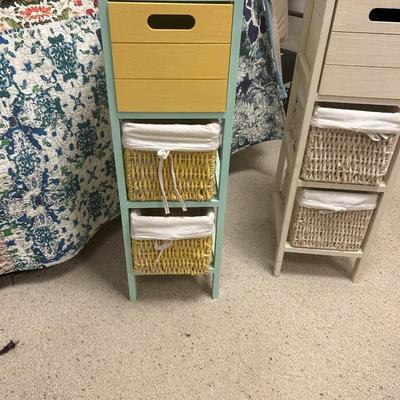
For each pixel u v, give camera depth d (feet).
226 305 4.04
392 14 3.43
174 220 3.38
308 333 3.79
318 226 3.96
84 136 3.87
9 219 3.65
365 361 3.58
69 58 3.56
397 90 3.20
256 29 4.74
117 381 3.39
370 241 4.01
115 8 2.54
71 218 4.00
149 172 3.21
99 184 4.23
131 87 2.86
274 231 4.95
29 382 3.37
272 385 3.39
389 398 3.31
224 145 3.21
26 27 3.28
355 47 3.04
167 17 3.30
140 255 3.65
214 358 3.58
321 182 3.70
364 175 3.57
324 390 3.36
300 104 3.94
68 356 3.57
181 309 4.00
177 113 3.02
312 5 3.68
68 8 3.52
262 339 3.73
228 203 5.37
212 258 3.92
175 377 3.43
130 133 2.97
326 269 4.47
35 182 3.60
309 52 3.69
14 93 3.28
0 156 3.35
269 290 4.21
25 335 3.72
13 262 3.91
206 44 2.71
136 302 4.06
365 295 4.18
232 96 2.96
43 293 4.11
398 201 5.43
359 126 3.26
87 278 4.29
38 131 3.48
